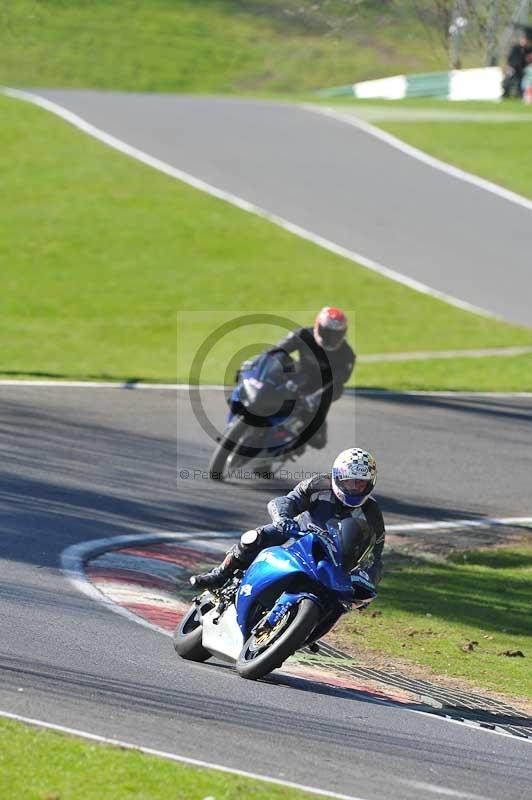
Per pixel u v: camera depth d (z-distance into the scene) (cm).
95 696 2386
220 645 2834
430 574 4309
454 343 9794
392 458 5856
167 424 6069
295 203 13150
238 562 2866
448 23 5747
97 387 6906
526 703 3052
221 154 14488
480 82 18950
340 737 2375
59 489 4581
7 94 16338
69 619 3038
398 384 8025
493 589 4209
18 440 5312
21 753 1936
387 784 2102
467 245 12356
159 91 19312
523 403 7619
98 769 1906
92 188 13212
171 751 2100
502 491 5494
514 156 15150
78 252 11738
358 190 13662
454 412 7119
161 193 13162
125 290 10900
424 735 2519
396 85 19488
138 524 4284
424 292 11169
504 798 2136
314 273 11462
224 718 2375
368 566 2827
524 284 11494
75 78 19350
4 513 4128
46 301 10538
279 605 2709
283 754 2191
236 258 11762
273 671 2927
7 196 12875
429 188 13912
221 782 1923
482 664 3381
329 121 16512
